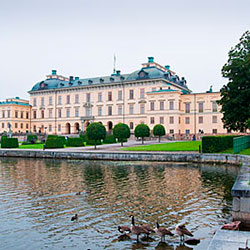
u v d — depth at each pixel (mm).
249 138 41656
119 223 12938
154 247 10438
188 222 12891
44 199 17203
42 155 43469
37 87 100250
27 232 12023
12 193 18781
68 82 99062
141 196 17609
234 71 39906
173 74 95125
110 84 84438
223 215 13805
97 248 10453
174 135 68562
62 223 13016
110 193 18516
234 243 8867
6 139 54312
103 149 46438
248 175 15820
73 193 18672
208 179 23000
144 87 79750
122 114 83188
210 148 35500
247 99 39406
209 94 70750
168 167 30453
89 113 88938
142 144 53656
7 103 96062
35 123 99438
